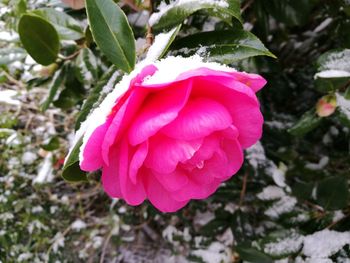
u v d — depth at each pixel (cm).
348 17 29
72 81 27
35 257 52
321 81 23
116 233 50
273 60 27
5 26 28
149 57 15
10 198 51
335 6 29
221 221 34
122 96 13
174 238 44
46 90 44
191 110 13
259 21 28
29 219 51
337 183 27
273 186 32
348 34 28
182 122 13
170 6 17
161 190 16
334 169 34
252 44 17
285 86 38
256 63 26
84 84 26
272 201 31
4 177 51
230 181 34
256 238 32
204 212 43
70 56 24
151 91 13
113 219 51
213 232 35
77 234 53
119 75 17
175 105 13
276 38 35
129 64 15
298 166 33
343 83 22
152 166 14
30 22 19
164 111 13
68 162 15
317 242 27
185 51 17
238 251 29
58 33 21
